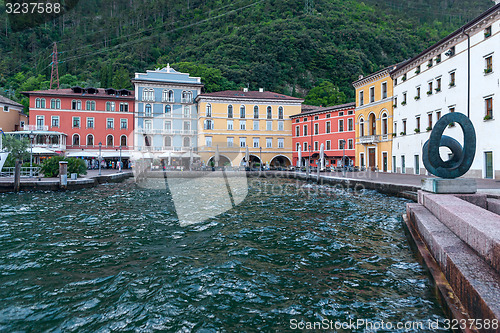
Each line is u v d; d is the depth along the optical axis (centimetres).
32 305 354
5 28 9888
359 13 12256
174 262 496
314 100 7375
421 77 2775
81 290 394
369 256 551
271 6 11894
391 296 381
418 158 2825
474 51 2122
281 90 8500
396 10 13225
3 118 4603
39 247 595
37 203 1240
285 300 374
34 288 401
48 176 2117
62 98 4475
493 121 1948
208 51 8950
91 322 319
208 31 11081
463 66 2236
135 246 586
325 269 483
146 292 388
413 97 2908
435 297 366
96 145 4594
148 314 335
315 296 385
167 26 11688
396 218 935
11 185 1648
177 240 629
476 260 321
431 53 2612
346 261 523
